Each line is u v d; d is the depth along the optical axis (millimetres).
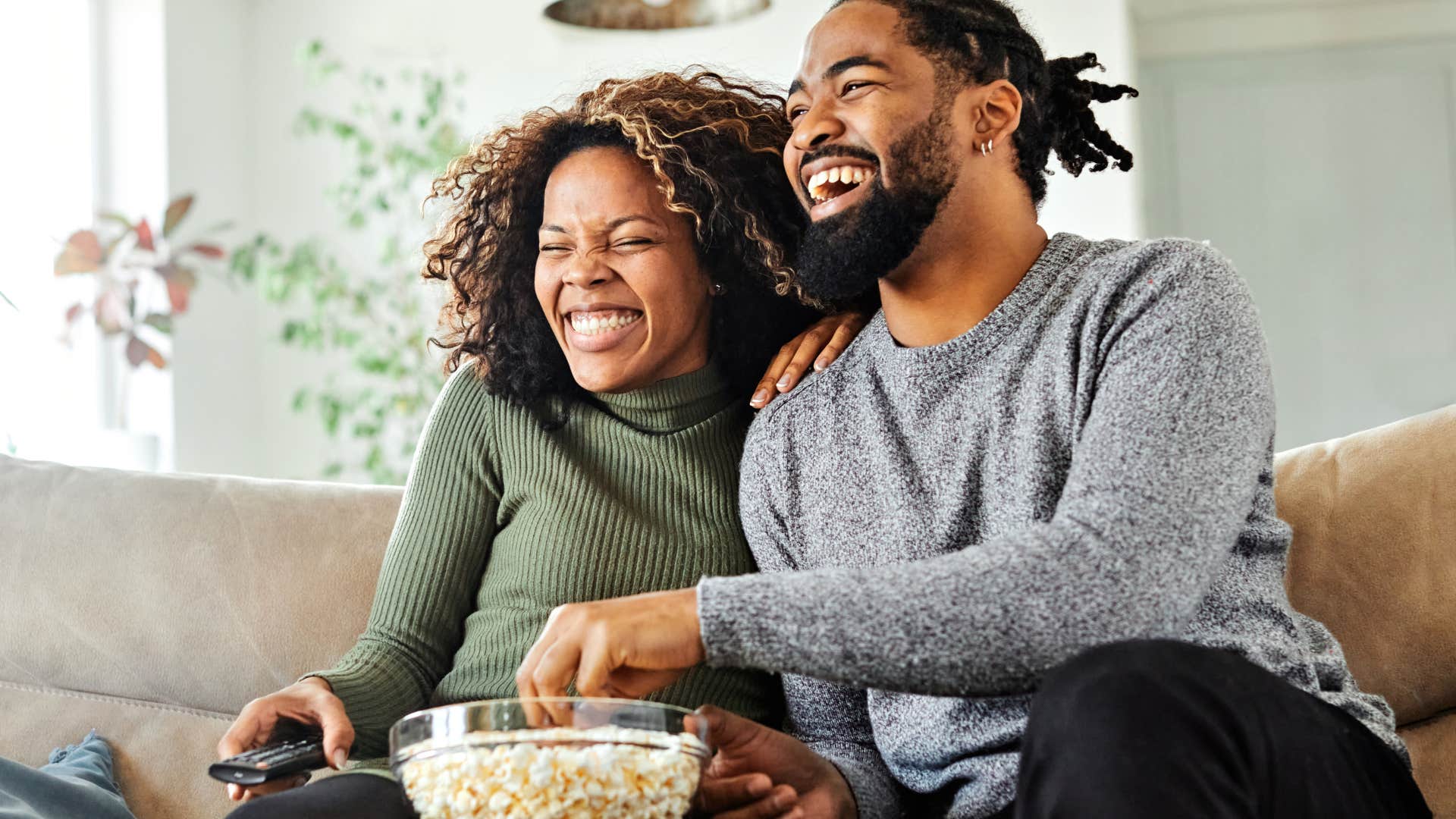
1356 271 4410
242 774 1126
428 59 4656
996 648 989
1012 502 1229
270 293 4414
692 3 4418
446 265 1661
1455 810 1395
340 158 4719
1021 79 1359
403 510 1574
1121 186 4105
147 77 4457
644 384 1542
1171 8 4461
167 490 1857
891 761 1322
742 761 1222
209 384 4559
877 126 1298
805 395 1433
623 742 929
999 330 1287
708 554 1472
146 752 1717
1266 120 4477
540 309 1575
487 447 1562
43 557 1824
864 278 1340
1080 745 857
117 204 4453
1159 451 1062
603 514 1479
